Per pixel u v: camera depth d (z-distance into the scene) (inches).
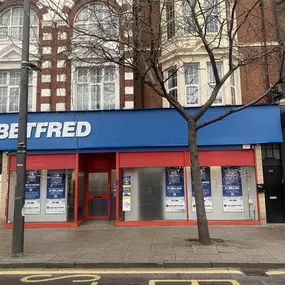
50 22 484.4
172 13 440.5
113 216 505.7
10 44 493.0
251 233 376.8
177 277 230.2
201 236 320.8
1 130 463.2
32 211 465.4
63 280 226.7
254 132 446.6
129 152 458.3
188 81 480.7
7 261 267.6
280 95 468.4
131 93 479.2
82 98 488.1
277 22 489.4
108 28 390.3
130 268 255.3
